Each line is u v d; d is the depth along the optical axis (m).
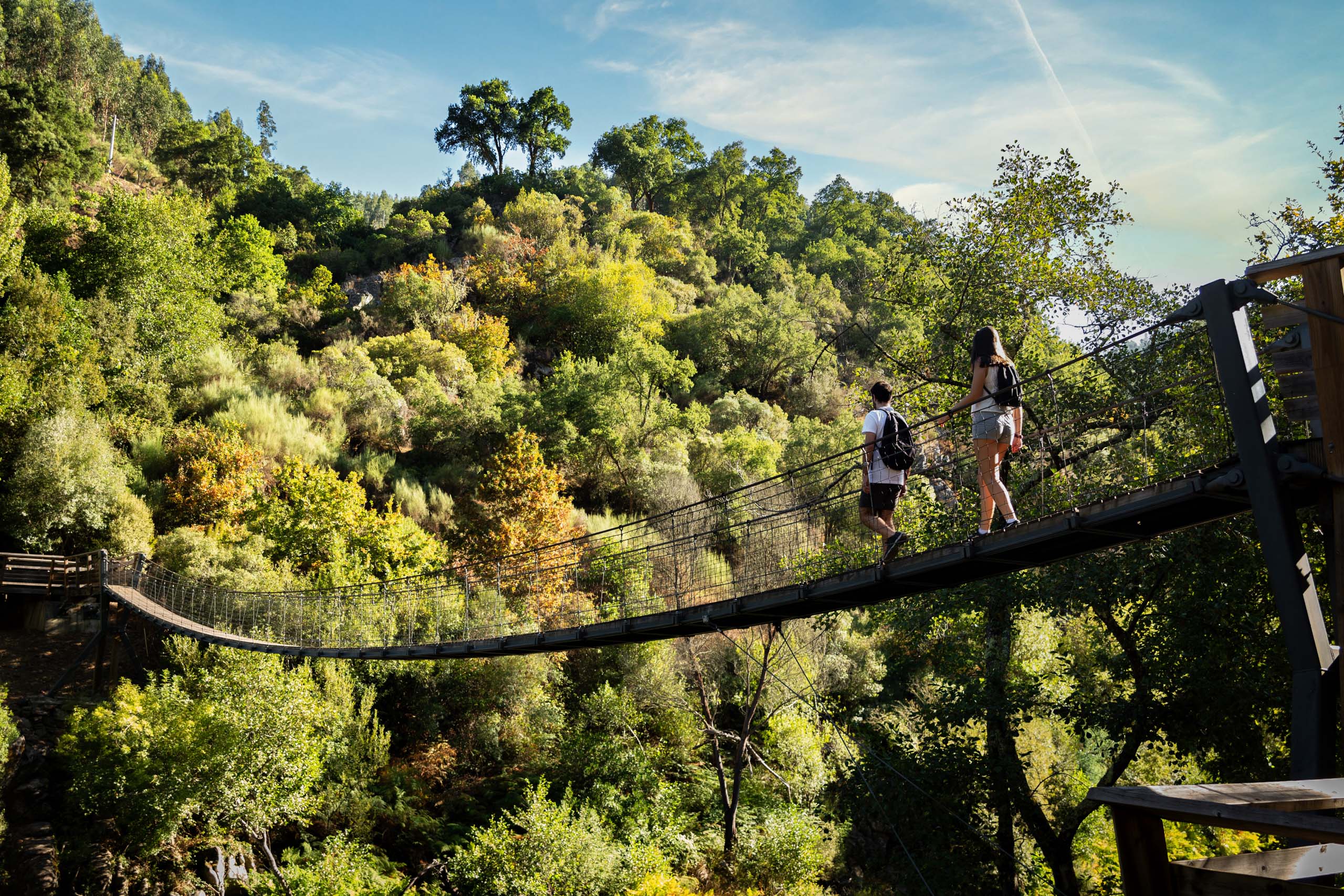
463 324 43.25
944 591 11.26
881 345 14.95
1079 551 5.35
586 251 57.59
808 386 45.59
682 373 43.56
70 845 12.80
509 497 23.08
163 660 19.06
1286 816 1.63
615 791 16.31
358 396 30.95
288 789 13.41
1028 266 12.19
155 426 26.45
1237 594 9.52
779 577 12.32
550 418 31.33
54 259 35.12
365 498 23.44
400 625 18.41
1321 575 8.91
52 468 21.20
